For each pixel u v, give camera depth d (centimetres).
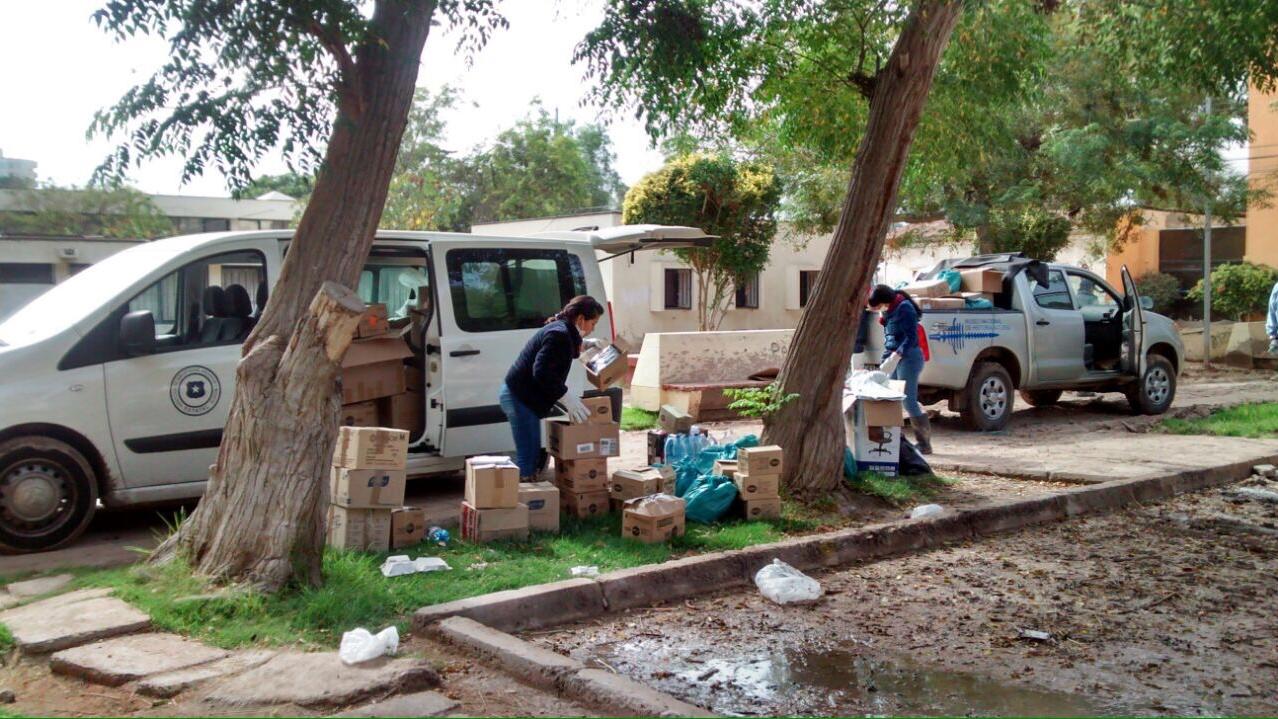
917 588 607
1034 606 569
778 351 1462
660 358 1338
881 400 831
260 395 519
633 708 395
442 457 791
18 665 439
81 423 646
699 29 790
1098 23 1009
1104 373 1331
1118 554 688
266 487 512
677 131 1025
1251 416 1316
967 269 1289
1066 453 1041
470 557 598
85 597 505
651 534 646
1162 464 963
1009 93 1057
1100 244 2483
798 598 572
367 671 421
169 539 554
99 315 664
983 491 844
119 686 412
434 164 2717
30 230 2666
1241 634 519
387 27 546
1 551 625
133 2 529
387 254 789
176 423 683
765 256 2080
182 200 2805
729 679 454
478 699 413
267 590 498
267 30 524
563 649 490
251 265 733
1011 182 1967
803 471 771
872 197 773
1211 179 2094
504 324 829
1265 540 728
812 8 913
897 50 766
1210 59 898
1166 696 435
